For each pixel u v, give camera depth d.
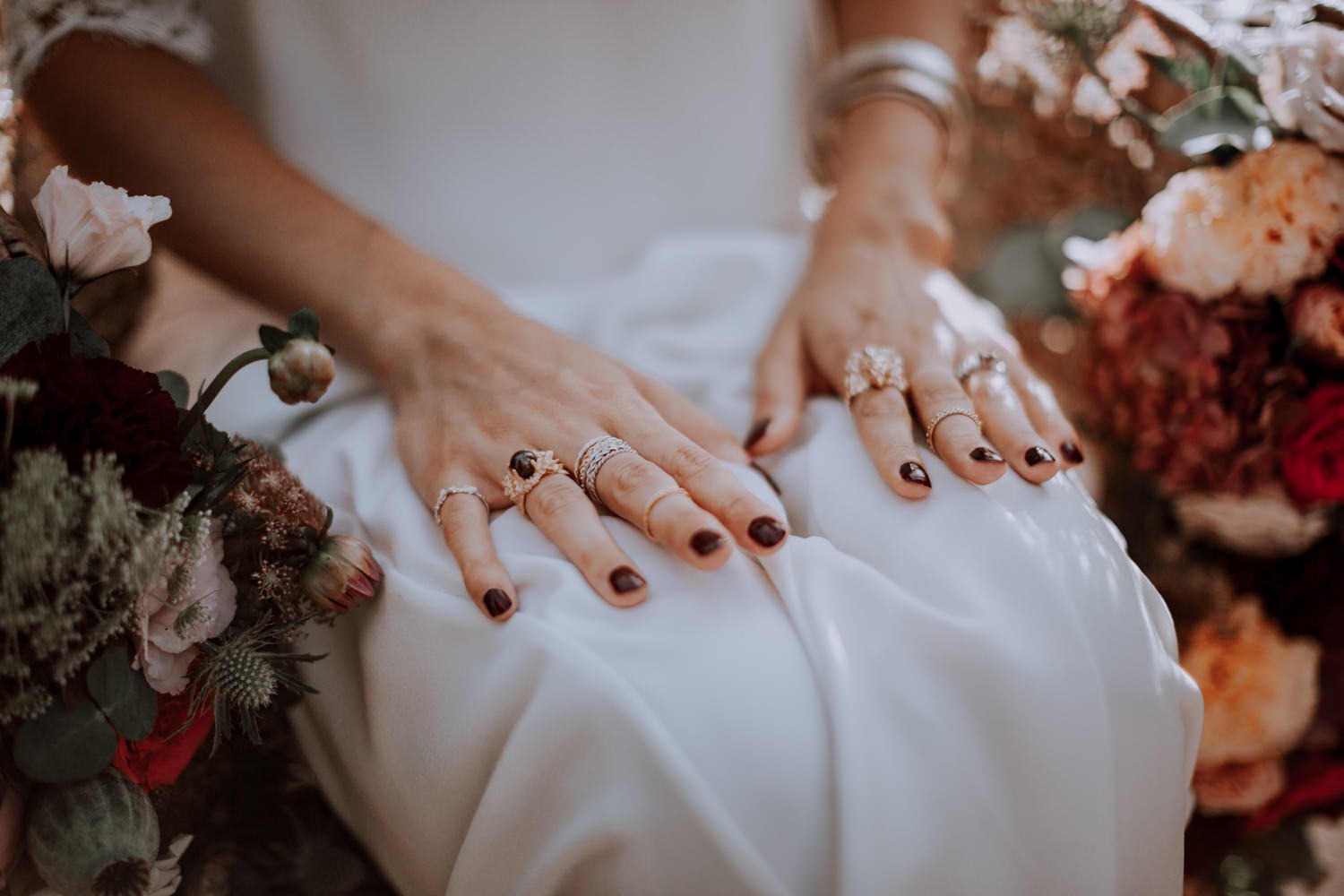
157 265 0.55
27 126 0.50
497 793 0.38
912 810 0.37
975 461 0.42
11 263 0.37
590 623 0.39
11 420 0.33
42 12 0.50
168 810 0.41
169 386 0.41
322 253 0.50
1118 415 0.54
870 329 0.49
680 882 0.37
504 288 0.61
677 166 0.61
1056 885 0.38
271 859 0.43
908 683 0.39
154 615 0.37
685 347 0.54
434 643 0.40
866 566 0.40
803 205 0.67
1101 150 0.63
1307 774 0.52
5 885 0.37
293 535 0.40
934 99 0.60
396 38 0.56
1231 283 0.48
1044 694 0.38
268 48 0.57
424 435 0.46
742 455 0.45
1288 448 0.49
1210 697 0.51
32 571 0.33
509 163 0.59
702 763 0.37
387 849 0.43
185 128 0.51
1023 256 0.65
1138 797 0.39
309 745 0.45
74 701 0.35
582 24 0.58
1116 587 0.41
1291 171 0.46
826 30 0.66
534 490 0.42
